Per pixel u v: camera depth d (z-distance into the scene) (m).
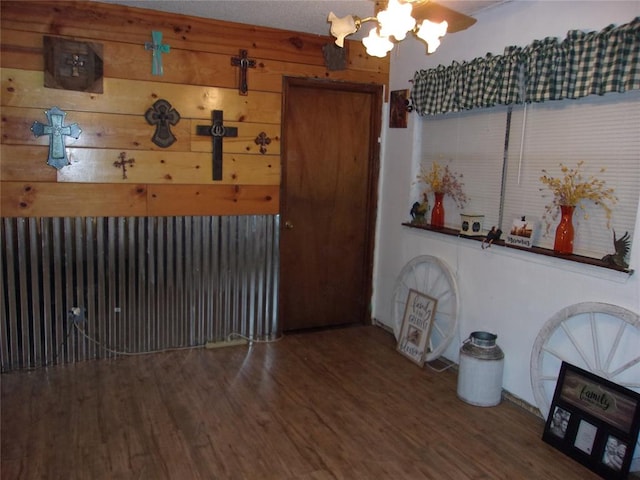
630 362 2.40
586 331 2.62
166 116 3.43
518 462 2.46
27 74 3.06
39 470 2.27
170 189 3.52
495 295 3.17
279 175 3.85
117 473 2.27
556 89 2.64
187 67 3.45
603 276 2.51
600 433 2.41
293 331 4.20
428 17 1.94
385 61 4.10
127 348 3.57
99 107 3.26
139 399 2.96
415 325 3.70
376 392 3.15
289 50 3.74
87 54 3.18
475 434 2.70
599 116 2.58
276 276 3.96
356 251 4.36
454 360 3.57
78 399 2.93
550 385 2.80
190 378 3.26
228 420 2.76
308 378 3.32
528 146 3.00
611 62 2.39
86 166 3.27
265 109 3.73
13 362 3.28
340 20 1.83
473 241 3.32
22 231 3.18
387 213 4.23
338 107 4.07
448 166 3.63
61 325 3.37
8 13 2.98
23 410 2.78
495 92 3.00
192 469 2.32
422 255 3.79
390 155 4.16
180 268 3.63
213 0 3.09
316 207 4.13
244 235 3.80
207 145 3.58
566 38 2.59
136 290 3.53
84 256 3.35
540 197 2.93
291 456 2.45
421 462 2.44
